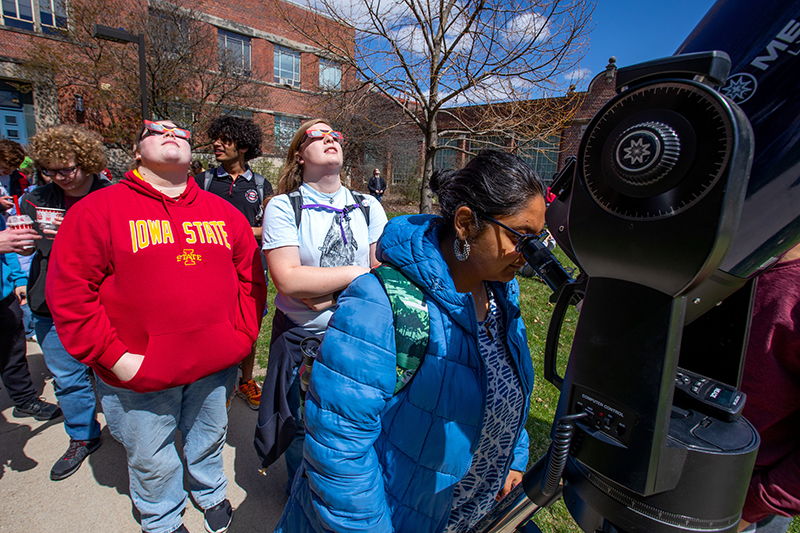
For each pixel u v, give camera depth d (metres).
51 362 2.18
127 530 1.93
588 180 0.70
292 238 1.73
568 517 2.05
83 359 1.45
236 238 1.80
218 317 1.69
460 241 0.91
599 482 0.77
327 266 1.81
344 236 1.84
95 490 2.15
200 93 12.82
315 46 6.07
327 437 0.87
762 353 1.00
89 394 2.31
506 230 0.86
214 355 1.69
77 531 1.92
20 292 3.43
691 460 0.69
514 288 1.11
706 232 0.55
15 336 2.59
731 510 0.72
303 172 1.93
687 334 1.01
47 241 2.14
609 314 0.71
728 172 0.52
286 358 1.78
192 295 1.60
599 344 0.73
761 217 0.71
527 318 4.67
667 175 0.58
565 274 0.90
